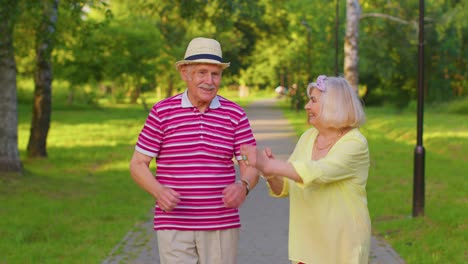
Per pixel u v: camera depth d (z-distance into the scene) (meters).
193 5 15.73
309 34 44.34
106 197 11.81
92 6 14.43
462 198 11.20
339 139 3.61
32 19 14.40
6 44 12.91
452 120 33.38
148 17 47.53
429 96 48.88
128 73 45.03
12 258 7.11
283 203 10.87
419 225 8.80
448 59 47.12
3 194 11.58
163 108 4.05
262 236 8.38
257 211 10.19
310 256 3.68
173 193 3.95
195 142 4.02
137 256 7.34
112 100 65.81
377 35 45.38
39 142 18.02
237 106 4.17
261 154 3.49
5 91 13.47
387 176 14.27
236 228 4.18
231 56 57.59
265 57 65.06
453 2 37.75
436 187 12.59
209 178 4.04
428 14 42.00
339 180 3.58
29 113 44.75
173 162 4.05
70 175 14.88
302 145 3.84
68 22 16.11
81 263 6.95
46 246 7.71
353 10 24.84
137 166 4.07
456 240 7.78
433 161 17.19
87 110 51.84
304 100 44.25
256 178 4.10
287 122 35.72
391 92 55.41
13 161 13.64
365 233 3.67
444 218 8.95
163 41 49.06
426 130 26.48
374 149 20.38
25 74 41.09
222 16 16.14
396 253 7.47
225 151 4.07
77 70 43.09
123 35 42.41
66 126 33.09
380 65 45.84
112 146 22.56
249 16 16.81
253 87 95.81
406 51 45.50
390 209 10.25
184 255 4.05
